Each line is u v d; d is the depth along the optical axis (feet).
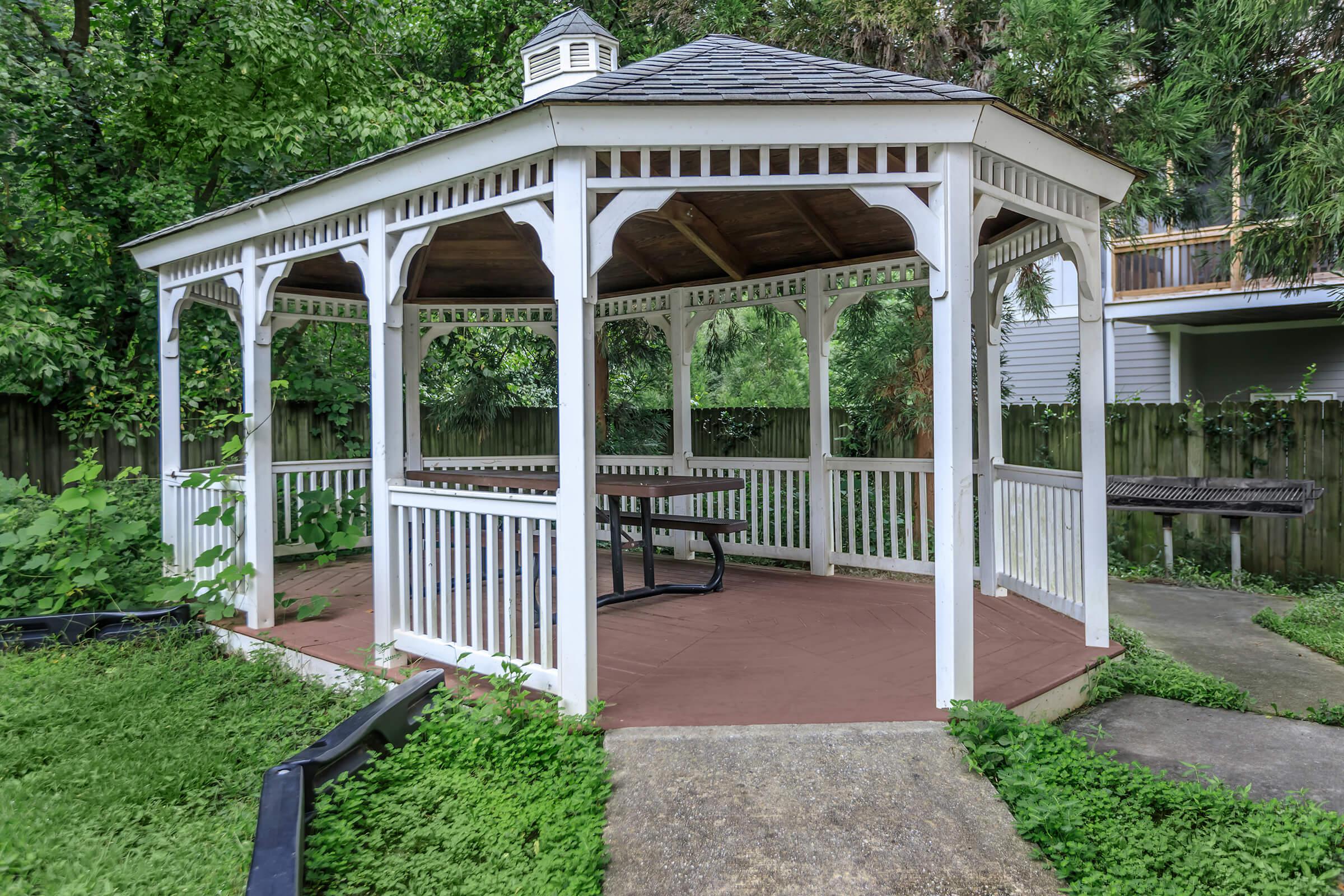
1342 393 34.76
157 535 20.25
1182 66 24.38
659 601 17.88
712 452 33.47
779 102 10.14
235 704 12.51
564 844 7.84
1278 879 7.54
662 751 9.65
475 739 9.73
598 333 31.96
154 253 18.43
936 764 9.32
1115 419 27.45
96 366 24.98
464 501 12.24
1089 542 13.92
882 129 10.50
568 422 10.68
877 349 28.14
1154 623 18.66
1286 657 15.61
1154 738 11.37
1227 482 24.49
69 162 27.53
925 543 19.65
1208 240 33.68
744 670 12.76
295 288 21.77
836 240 18.89
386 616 13.23
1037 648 13.80
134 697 12.44
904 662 13.05
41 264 25.70
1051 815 8.09
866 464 20.47
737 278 21.72
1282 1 21.49
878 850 7.89
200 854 8.20
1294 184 21.56
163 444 19.43
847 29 26.63
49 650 14.80
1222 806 8.73
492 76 33.60
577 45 18.71
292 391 30.01
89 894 7.39
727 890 7.38
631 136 10.45
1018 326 39.01
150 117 29.73
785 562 26.61
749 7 29.17
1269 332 36.27
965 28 26.04
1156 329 37.70
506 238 18.49
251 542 15.79
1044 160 12.13
